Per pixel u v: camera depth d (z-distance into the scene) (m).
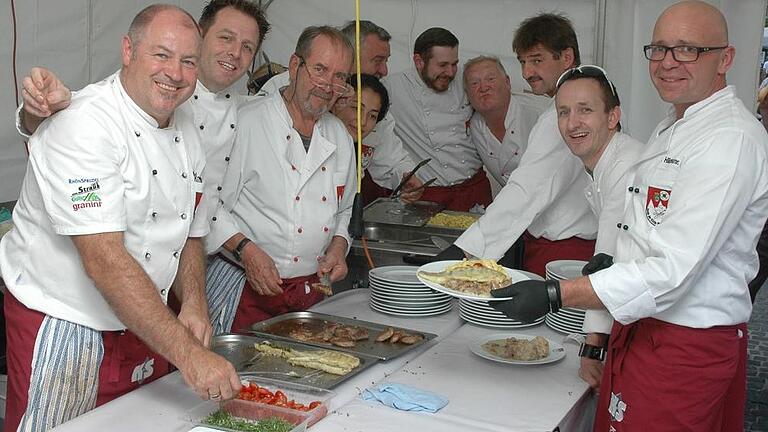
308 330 2.40
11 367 2.06
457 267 2.13
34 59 3.58
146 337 1.77
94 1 3.81
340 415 1.82
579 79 2.29
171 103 1.90
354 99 3.14
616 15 3.96
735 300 1.86
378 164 4.31
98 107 1.85
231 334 2.29
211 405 1.79
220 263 2.80
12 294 2.02
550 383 2.09
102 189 1.79
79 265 1.95
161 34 1.83
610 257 2.12
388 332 2.35
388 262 3.30
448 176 4.45
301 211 2.77
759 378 4.31
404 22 4.48
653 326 1.88
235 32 2.48
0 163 3.52
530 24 3.14
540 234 2.95
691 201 1.75
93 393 2.03
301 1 4.59
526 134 4.11
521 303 1.85
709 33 1.82
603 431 2.02
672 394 1.86
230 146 2.65
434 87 4.21
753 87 3.72
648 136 4.04
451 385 2.05
